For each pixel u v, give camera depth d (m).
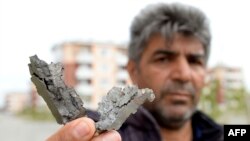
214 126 0.63
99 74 10.99
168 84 0.58
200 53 0.60
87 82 10.86
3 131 4.71
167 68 0.58
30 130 4.57
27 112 8.91
